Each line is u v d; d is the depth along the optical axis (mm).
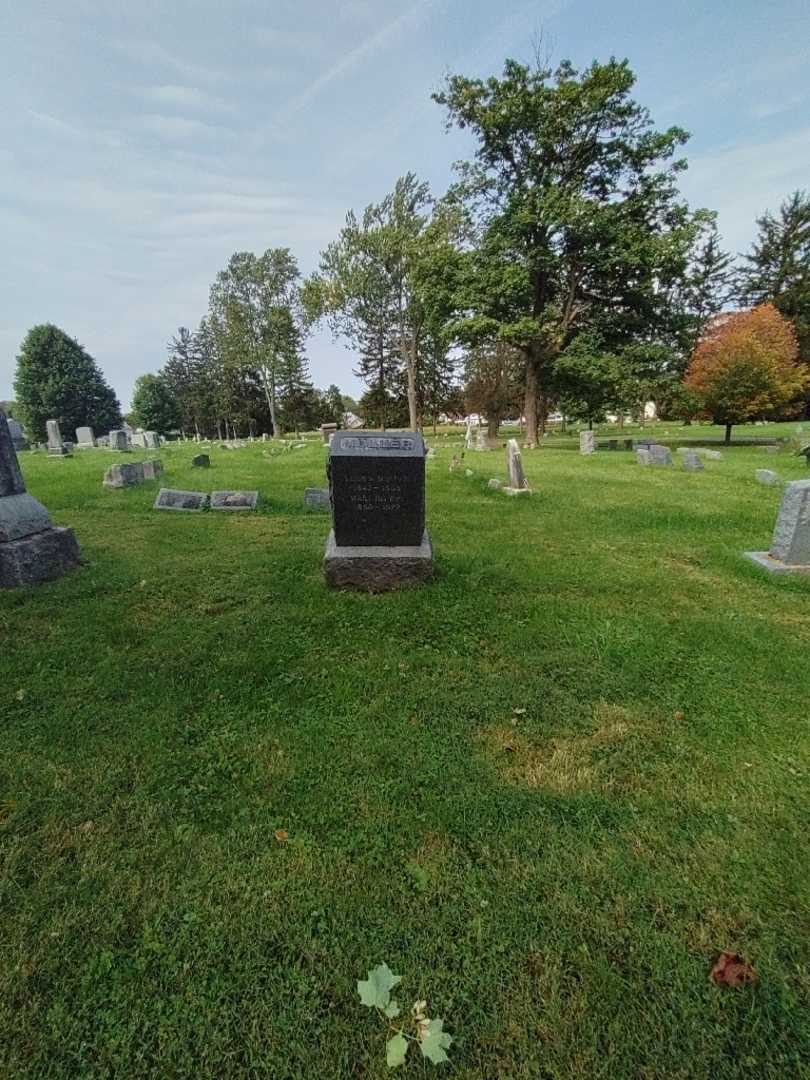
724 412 23328
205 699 3115
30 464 16703
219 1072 1380
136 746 2676
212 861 2012
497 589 5031
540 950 1671
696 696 3150
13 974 1604
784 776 2469
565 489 11359
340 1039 1443
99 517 8375
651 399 35188
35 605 4543
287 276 42156
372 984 1494
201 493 9367
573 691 3215
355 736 2766
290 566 5727
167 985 1578
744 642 3855
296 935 1726
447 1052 1409
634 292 21219
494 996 1540
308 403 58156
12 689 3229
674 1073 1372
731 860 2004
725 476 13500
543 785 2418
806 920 1770
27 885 1906
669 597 4883
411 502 5035
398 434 5250
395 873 1956
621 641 3863
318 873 1956
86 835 2129
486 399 33719
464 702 3082
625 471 14648
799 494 5480
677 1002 1524
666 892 1867
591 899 1844
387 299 35250
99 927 1751
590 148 20672
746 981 1576
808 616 4480
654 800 2316
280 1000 1538
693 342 24312
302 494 10508
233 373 56750
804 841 2090
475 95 20859
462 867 1979
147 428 56625
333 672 3430
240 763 2566
